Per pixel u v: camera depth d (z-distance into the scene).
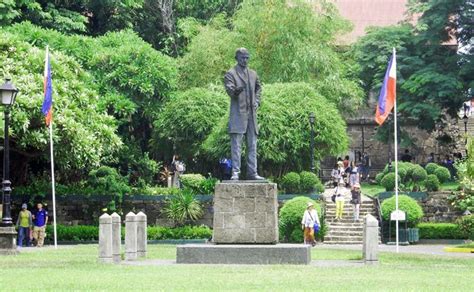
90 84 47.50
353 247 39.12
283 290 18.47
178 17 61.66
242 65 27.53
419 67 60.09
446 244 43.62
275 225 26.72
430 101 60.09
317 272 23.03
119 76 49.31
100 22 57.00
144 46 50.09
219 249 26.00
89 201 46.78
